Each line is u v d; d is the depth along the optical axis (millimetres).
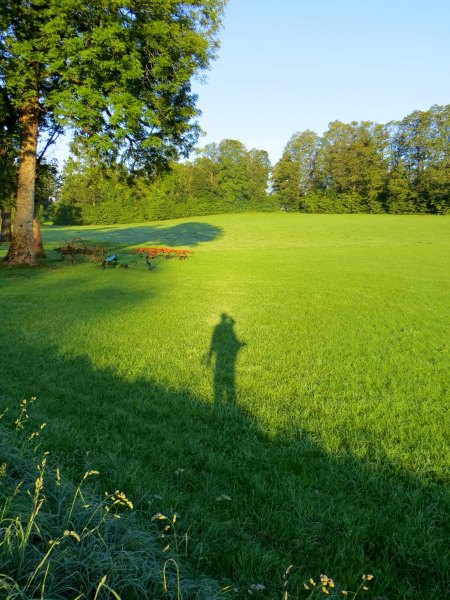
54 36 15062
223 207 92938
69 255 25766
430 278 18359
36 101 17875
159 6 17062
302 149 97188
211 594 2205
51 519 2521
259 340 8297
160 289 14578
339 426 4637
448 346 8227
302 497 3301
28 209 19359
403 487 3559
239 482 3557
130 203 81688
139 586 2100
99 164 22125
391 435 4449
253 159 103188
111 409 4906
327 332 9125
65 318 9750
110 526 2570
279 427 4590
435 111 75500
